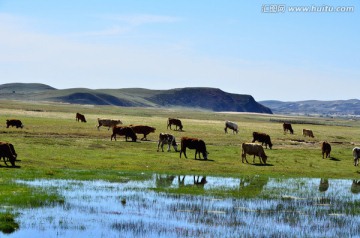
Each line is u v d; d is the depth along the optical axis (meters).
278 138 65.19
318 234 19.55
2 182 27.61
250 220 21.64
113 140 52.69
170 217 21.67
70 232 18.67
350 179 38.03
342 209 24.88
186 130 69.12
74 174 32.44
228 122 68.25
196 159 43.06
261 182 33.53
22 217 20.52
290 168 41.47
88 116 92.19
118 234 18.61
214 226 20.31
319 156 49.94
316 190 31.08
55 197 24.61
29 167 34.31
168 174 35.34
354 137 77.81
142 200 25.16
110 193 26.69
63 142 47.34
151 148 49.25
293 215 23.00
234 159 44.50
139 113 159.62
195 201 25.42
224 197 26.86
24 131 53.09
